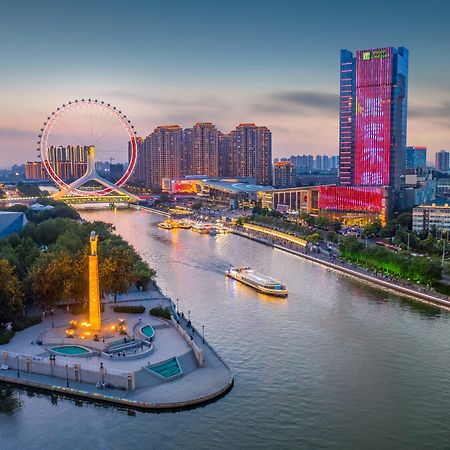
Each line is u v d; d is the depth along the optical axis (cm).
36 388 17138
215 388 16800
